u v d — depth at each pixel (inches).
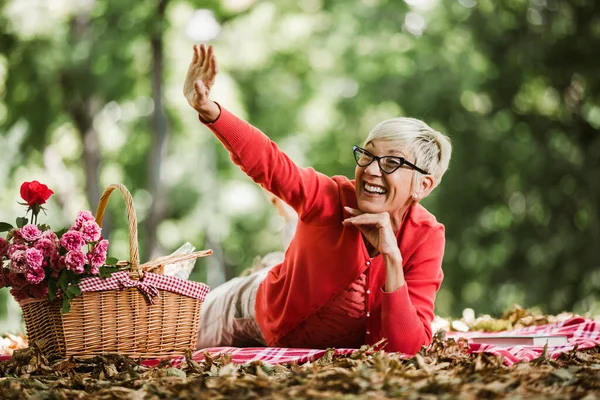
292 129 819.4
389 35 773.9
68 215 819.4
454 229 741.9
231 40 799.1
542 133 748.0
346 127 797.9
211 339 219.6
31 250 176.4
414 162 183.0
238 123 179.6
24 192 187.8
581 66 737.0
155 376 159.8
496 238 740.0
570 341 202.7
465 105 748.0
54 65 701.9
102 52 712.4
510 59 741.9
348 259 184.7
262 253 936.3
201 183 892.6
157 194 751.7
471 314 294.8
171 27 767.1
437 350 177.0
